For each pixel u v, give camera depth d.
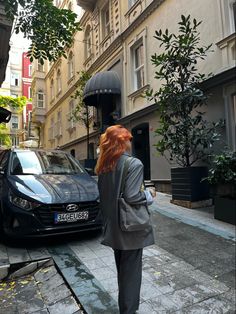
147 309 3.03
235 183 5.94
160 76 7.79
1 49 9.90
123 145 2.70
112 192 2.60
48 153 6.44
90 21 17.28
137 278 2.67
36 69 28.31
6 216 4.63
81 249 4.57
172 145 7.44
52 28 6.44
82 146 18.25
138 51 12.30
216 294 3.33
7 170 5.59
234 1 7.71
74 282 3.52
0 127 25.00
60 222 4.53
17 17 6.22
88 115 16.19
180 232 5.51
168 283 3.57
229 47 7.56
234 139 7.34
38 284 3.69
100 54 15.67
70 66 21.20
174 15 9.67
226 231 5.46
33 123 29.77
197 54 7.81
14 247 4.64
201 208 7.38
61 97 22.52
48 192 4.73
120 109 13.31
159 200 8.61
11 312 3.09
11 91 37.25
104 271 3.81
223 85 7.63
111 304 3.08
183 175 7.63
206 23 8.31
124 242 2.51
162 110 7.62
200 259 4.29
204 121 7.56
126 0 12.93
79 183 5.30
